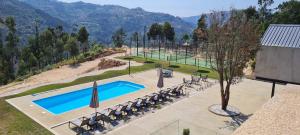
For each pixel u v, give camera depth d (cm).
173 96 2269
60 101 2311
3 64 5822
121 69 3572
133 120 1708
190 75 3212
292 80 1262
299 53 1223
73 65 4762
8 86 3538
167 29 7494
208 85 2678
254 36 1712
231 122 1698
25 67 5809
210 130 1555
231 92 2419
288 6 5812
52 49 6881
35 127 1578
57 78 3878
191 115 1812
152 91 2434
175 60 4656
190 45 6247
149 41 7588
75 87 2605
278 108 743
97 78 3012
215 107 1980
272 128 611
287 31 1352
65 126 1606
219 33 1802
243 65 1823
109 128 1578
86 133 1505
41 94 2327
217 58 1834
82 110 1895
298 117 674
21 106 1975
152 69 3600
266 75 1356
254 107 2005
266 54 1345
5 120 1684
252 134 582
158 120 1712
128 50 6341
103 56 5309
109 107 1944
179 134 1435
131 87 2778
